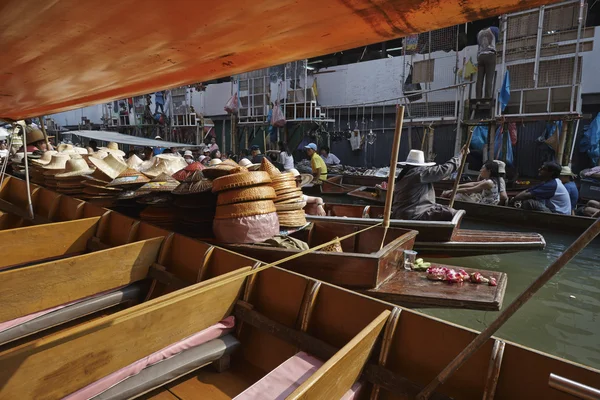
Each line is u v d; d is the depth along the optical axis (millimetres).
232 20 1215
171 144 13758
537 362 1745
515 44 9773
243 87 16625
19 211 6078
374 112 13852
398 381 1984
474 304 3113
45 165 7277
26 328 2658
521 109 9734
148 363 2215
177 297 2244
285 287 2654
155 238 3596
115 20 1205
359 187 10875
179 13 1154
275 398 1946
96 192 5723
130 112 21250
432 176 5242
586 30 9180
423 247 4945
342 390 1873
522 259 5703
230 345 2547
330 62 16000
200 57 1707
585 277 5035
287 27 1290
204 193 4328
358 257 3328
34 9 1099
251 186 3832
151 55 1667
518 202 7520
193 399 2303
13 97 2756
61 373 1877
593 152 9578
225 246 3881
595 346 3598
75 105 3389
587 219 6168
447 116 11812
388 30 1305
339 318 2383
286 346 2521
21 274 2701
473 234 5277
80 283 3049
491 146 9281
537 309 4277
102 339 1988
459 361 1622
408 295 3229
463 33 11352
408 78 12219
